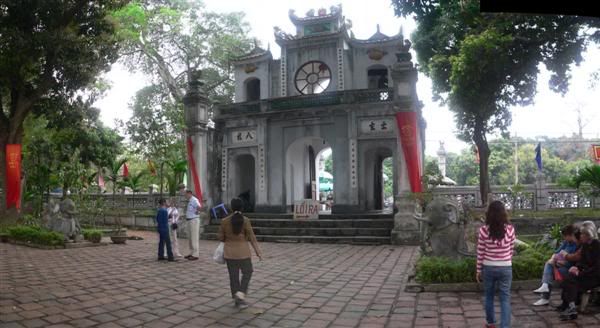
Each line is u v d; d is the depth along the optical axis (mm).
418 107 19844
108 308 6887
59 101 21188
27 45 18453
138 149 31141
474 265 8164
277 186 20641
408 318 6367
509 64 15312
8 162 20234
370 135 19125
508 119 19531
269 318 6434
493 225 5441
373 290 8234
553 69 15312
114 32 21594
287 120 20641
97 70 21375
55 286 8461
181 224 18797
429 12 8742
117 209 24766
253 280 9227
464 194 19594
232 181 21641
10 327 5816
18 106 20656
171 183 22391
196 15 29172
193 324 6125
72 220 15922
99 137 28062
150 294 7895
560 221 14578
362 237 16016
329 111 19734
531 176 46750
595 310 6496
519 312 6496
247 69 23406
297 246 15328
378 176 22312
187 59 29594
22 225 18250
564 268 6699
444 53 19234
